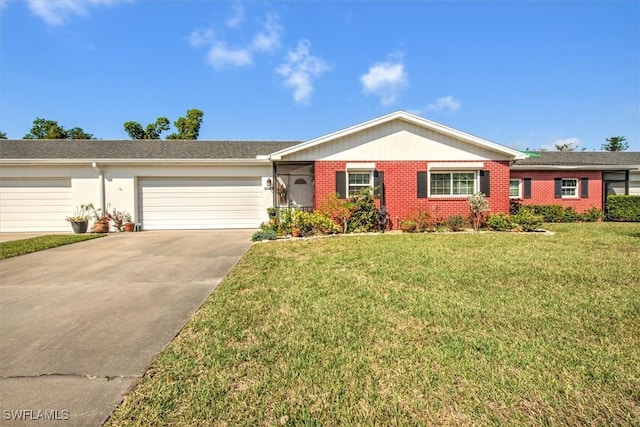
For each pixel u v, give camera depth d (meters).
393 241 8.94
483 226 12.12
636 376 2.36
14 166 12.23
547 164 16.75
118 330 3.26
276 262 6.34
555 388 2.23
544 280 4.88
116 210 12.55
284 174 13.77
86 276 5.46
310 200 13.79
